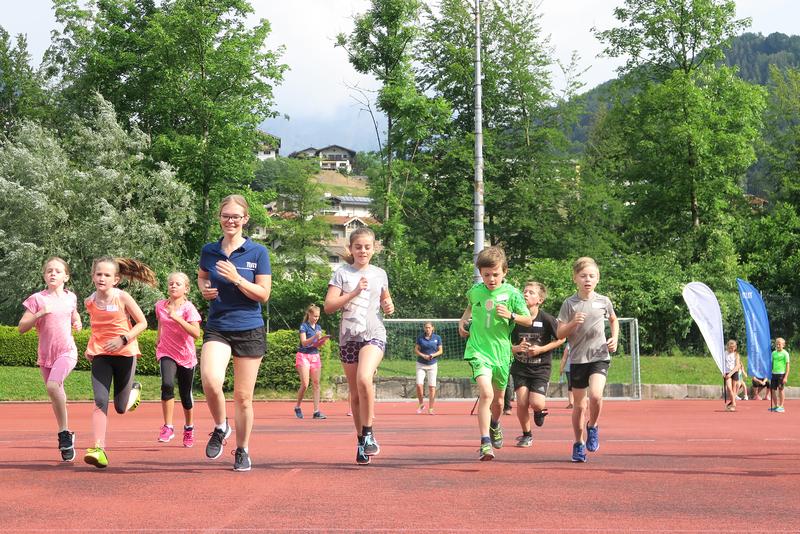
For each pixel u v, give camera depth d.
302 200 63.41
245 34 44.19
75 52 49.25
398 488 6.69
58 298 8.82
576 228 51.19
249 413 7.58
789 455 10.09
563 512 5.65
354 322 7.97
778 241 48.53
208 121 43.56
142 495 6.27
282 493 6.38
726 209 49.78
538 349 10.88
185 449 10.41
